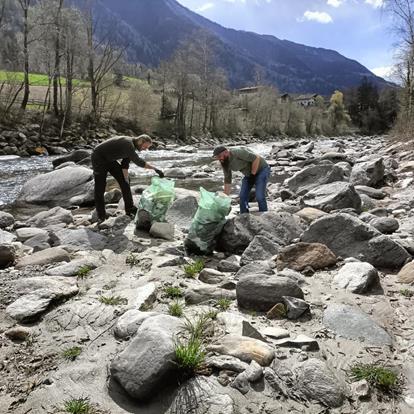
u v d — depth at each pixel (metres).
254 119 59.22
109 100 37.97
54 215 7.47
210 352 2.86
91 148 27.39
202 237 5.18
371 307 3.62
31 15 29.11
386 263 4.52
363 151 20.34
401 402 2.48
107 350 3.00
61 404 2.47
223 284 4.01
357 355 2.91
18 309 3.51
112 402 2.50
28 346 3.10
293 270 4.36
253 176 6.64
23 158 20.62
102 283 4.23
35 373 2.79
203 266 4.74
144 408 2.46
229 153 6.16
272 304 3.54
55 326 3.35
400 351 2.99
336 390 2.51
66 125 29.67
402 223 6.24
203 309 3.55
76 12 31.28
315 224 5.00
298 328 3.27
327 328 3.26
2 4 29.73
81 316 3.45
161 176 6.62
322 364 2.71
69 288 3.92
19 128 25.66
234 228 5.33
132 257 4.96
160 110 45.12
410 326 3.32
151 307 3.62
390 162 12.46
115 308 3.56
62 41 30.30
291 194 9.55
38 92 38.66
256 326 3.28
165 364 2.53
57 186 9.91
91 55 33.12
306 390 2.53
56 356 2.96
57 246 5.59
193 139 42.06
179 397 2.47
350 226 4.80
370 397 2.52
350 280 4.04
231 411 2.33
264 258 4.81
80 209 9.09
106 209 7.95
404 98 28.20
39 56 31.50
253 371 2.60
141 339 2.77
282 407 2.42
